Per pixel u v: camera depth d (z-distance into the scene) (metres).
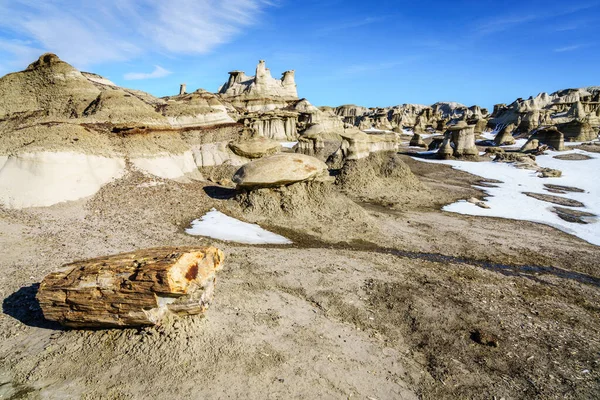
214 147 31.00
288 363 7.82
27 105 27.50
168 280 7.20
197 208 19.56
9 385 6.70
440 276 13.62
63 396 6.52
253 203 19.97
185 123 33.56
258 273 12.25
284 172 20.06
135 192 19.59
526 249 17.83
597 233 21.20
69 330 8.26
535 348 9.28
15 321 8.52
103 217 16.33
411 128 98.94
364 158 31.78
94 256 11.97
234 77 93.25
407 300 11.30
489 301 11.77
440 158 51.34
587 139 61.47
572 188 33.81
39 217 15.09
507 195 30.69
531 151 53.72
